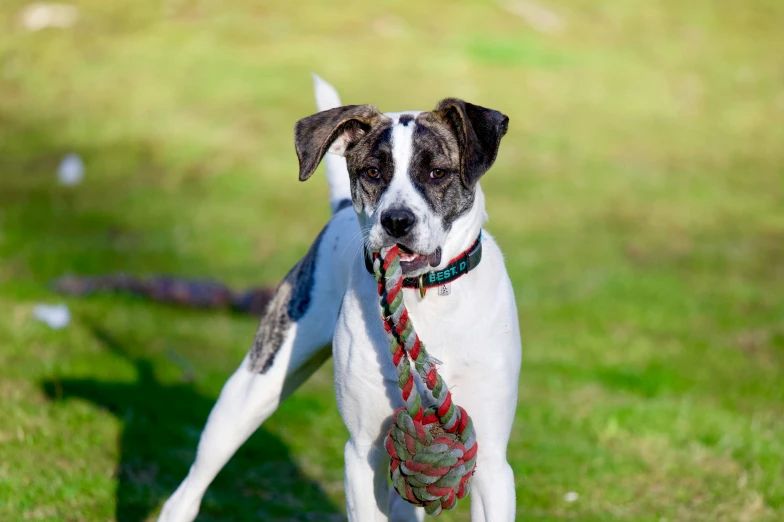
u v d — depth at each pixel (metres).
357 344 4.62
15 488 6.04
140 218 14.82
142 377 8.38
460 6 24.17
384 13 23.23
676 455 7.45
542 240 13.95
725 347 10.31
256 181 16.09
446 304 4.56
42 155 17.19
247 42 21.34
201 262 13.17
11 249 13.02
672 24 25.88
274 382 5.36
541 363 9.66
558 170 16.88
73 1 23.11
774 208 16.12
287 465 7.19
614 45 24.00
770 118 20.84
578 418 8.16
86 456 6.69
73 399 7.58
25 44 21.38
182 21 22.33
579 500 6.71
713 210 15.80
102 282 11.41
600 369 9.54
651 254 13.73
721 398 8.88
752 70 23.50
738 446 7.52
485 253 4.73
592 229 14.59
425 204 4.44
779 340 10.59
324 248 5.39
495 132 4.52
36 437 6.77
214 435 5.34
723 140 19.34
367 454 4.72
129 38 21.56
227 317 10.95
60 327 9.27
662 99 21.02
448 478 4.29
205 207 15.23
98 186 16.06
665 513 6.48
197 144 17.28
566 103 19.92
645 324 11.02
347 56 20.72
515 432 7.87
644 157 17.92
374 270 4.41
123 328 9.71
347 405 4.71
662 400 8.55
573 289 12.07
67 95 19.36
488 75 20.58
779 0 28.03
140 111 18.53
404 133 4.58
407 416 4.30
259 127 17.84
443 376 4.57
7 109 18.84
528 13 24.64
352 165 4.79
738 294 12.16
